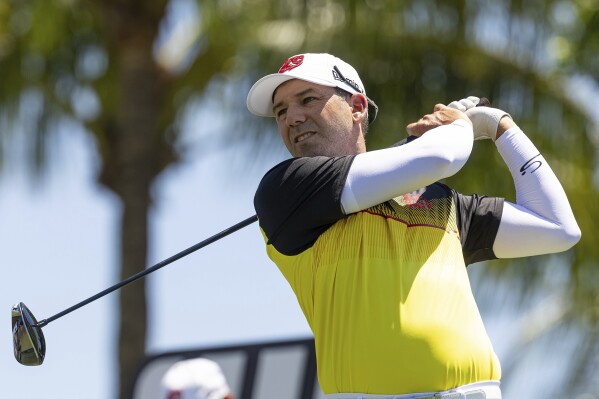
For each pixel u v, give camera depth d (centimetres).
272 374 2041
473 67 3161
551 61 3203
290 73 1177
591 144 3253
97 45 3662
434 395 1080
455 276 1123
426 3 3094
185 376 1814
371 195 1109
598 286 3353
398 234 1119
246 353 2050
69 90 3678
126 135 3581
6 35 3616
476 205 1200
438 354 1085
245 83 3209
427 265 1114
